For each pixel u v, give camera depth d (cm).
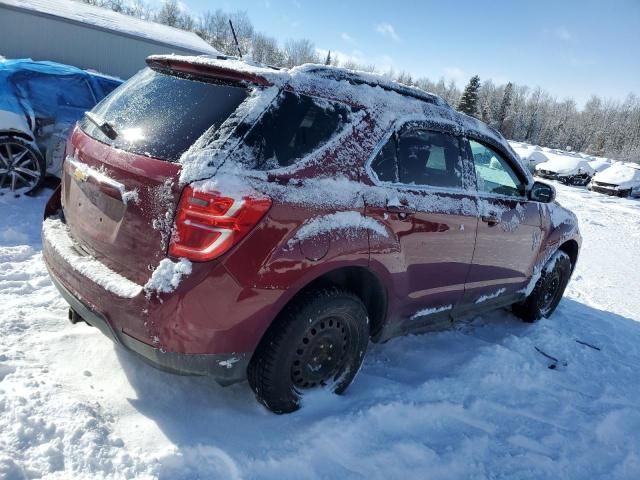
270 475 231
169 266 217
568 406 338
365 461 250
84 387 265
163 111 251
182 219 216
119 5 6506
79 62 2052
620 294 684
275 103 242
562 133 9956
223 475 226
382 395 299
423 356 365
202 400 272
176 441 238
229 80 249
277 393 257
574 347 439
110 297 228
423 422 290
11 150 544
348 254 260
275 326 250
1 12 1858
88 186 255
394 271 292
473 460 268
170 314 217
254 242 224
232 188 218
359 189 268
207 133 232
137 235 228
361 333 286
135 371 284
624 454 301
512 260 406
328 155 258
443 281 338
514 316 491
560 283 504
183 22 7262
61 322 326
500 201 382
